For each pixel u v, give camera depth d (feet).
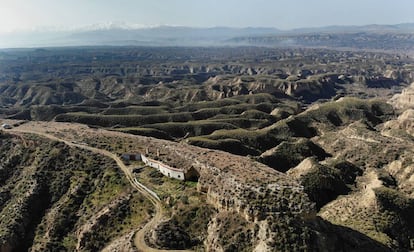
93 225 282.15
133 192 306.35
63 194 338.13
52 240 291.58
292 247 222.28
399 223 331.36
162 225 256.93
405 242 320.91
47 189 346.54
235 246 231.91
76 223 303.68
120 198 302.25
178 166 327.06
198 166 313.94
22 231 308.60
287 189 256.11
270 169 301.43
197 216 264.72
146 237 253.85
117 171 342.23
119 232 273.13
